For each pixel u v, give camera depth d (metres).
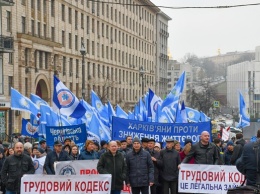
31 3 57.00
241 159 10.48
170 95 21.05
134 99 99.00
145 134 17.84
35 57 57.06
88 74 75.38
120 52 91.06
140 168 13.61
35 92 56.75
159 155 15.07
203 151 14.40
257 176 10.23
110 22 85.38
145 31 108.38
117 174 13.20
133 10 99.44
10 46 46.59
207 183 14.38
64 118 22.20
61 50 64.50
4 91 50.41
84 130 19.12
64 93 18.69
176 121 20.95
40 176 13.02
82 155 15.32
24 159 13.40
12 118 50.88
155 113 21.72
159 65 120.88
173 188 14.82
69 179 13.04
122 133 17.94
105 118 24.03
